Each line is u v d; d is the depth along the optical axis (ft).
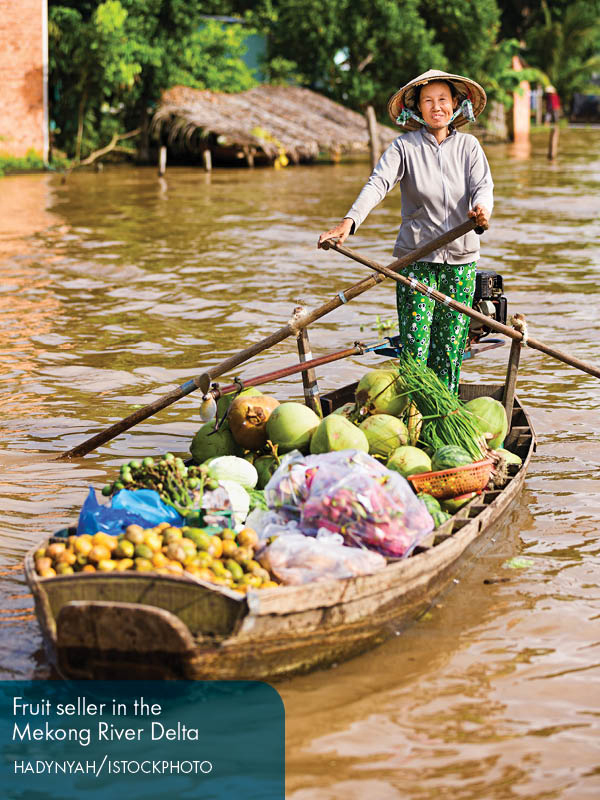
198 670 12.69
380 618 14.30
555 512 19.29
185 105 109.60
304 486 15.96
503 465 18.95
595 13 202.59
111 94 114.73
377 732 12.44
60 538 14.87
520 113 172.45
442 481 17.51
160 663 12.78
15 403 26.50
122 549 14.20
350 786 11.45
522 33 208.85
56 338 33.68
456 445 18.63
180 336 34.01
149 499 15.90
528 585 16.29
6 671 13.78
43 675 13.71
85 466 21.85
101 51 105.29
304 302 39.47
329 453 16.35
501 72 157.38
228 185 91.09
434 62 132.46
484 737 12.36
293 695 13.24
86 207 73.05
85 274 45.85
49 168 104.32
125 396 27.14
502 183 91.20
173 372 29.48
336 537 14.87
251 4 144.97
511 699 13.15
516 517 19.03
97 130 114.83
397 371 19.85
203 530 15.05
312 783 11.51
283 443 18.89
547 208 71.31
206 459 19.89
